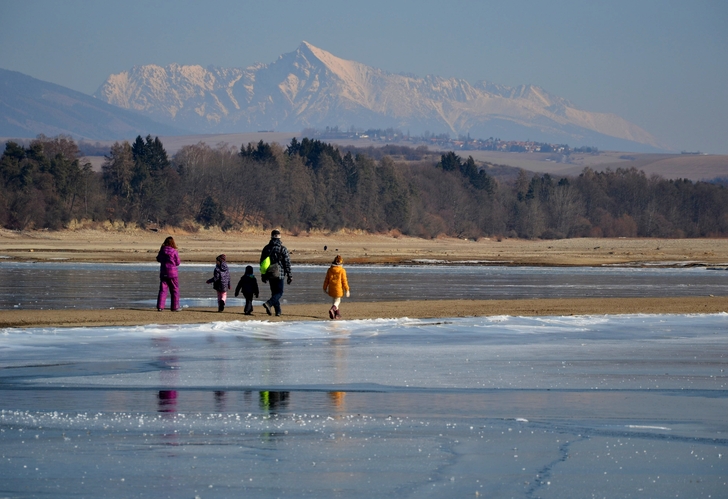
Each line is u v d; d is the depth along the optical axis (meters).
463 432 37.41
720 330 79.50
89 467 31.59
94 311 88.25
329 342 69.00
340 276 85.56
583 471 31.55
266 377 51.91
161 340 68.88
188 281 150.88
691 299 114.56
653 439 36.34
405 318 87.25
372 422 39.25
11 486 29.31
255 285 89.12
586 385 49.78
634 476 30.94
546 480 30.38
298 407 42.72
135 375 52.31
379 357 60.78
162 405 43.00
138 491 28.88
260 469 31.52
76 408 42.06
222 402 43.94
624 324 84.00
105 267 196.62
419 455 33.56
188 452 33.78
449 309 97.69
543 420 39.91
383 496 28.52
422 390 47.91
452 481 30.17
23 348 63.62
